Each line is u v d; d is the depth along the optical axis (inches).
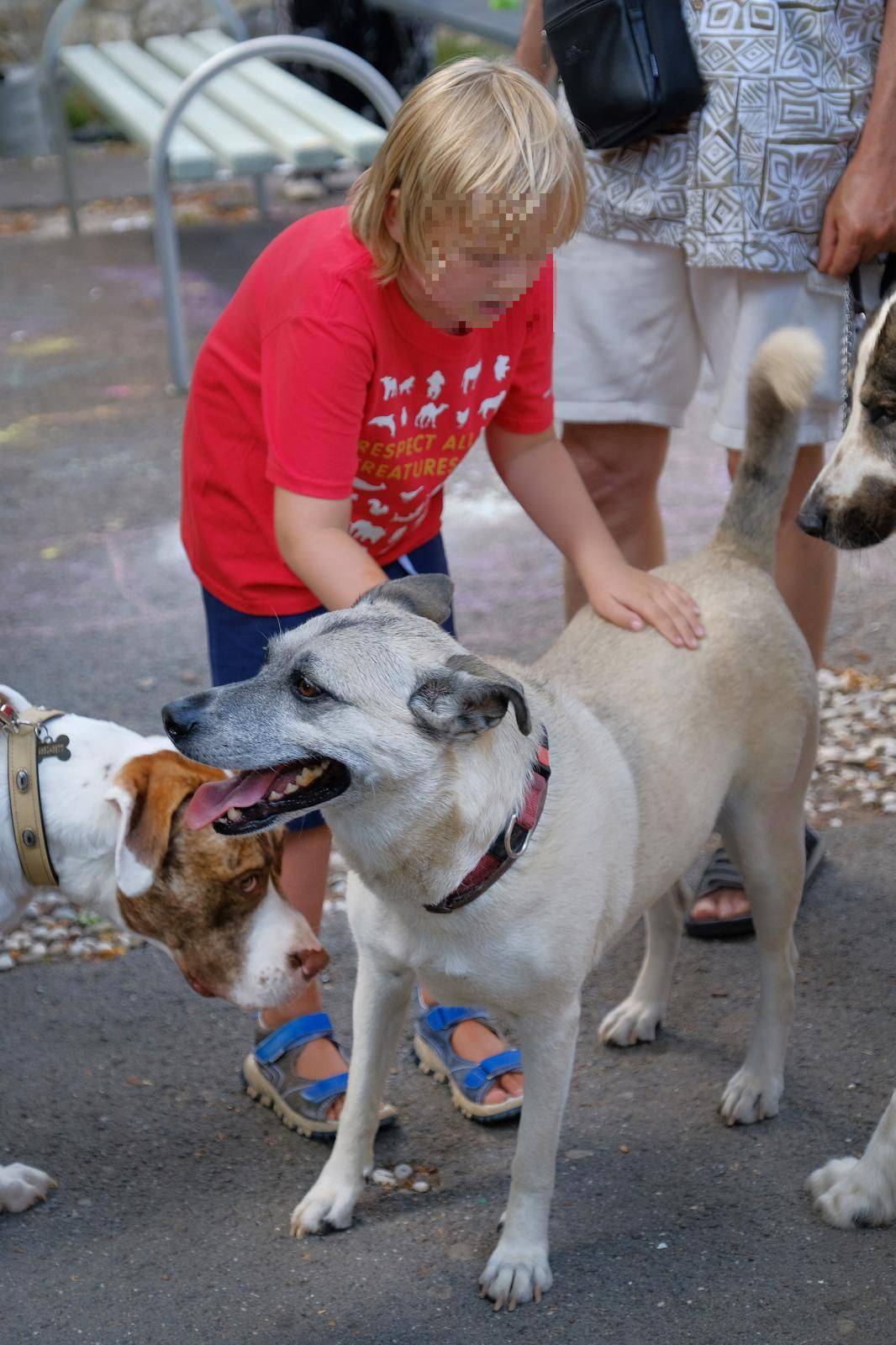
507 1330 96.5
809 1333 95.2
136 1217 107.8
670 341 141.5
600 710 103.6
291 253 105.1
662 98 125.6
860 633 191.6
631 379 141.9
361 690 87.2
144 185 410.6
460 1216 107.3
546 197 93.6
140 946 142.3
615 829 97.7
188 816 90.0
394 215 96.7
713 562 116.4
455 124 91.0
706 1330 95.9
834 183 129.7
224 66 258.5
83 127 449.1
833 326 135.4
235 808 89.4
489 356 109.8
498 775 89.6
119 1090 122.3
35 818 105.6
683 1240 104.0
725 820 114.9
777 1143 114.0
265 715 87.8
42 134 441.7
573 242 139.3
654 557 154.9
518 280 97.0
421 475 112.9
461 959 94.3
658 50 125.7
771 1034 116.3
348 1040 126.8
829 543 128.3
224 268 341.1
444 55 425.7
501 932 92.4
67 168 366.3
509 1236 100.3
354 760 87.0
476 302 98.1
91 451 257.9
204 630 199.2
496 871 90.3
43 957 140.7
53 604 207.9
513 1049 123.0
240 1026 130.6
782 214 129.2
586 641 111.2
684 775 104.4
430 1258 103.1
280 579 114.0
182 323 276.1
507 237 93.4
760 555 117.2
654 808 102.3
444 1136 117.1
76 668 189.0
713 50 126.6
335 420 101.2
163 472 248.8
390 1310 98.5
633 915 104.4
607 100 127.1
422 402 107.5
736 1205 107.5
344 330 99.7
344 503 103.7
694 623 108.9
